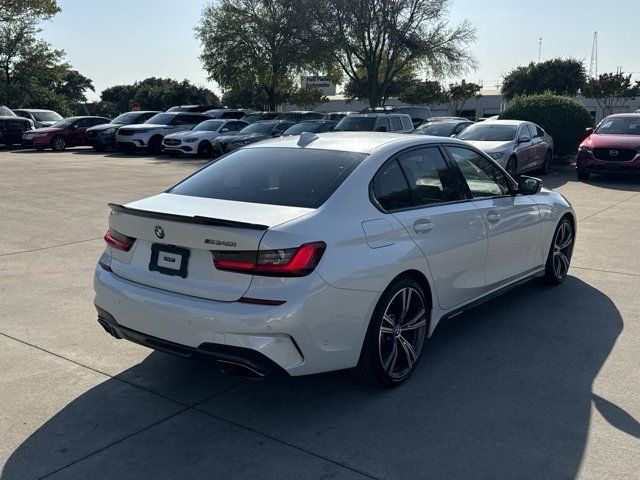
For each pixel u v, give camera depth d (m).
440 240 4.23
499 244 4.98
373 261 3.65
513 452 3.22
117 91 95.19
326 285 3.39
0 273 6.54
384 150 4.20
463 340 4.80
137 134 24.23
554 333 4.94
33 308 5.42
